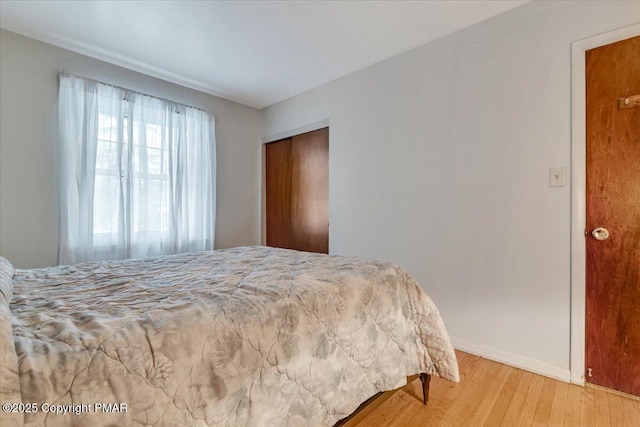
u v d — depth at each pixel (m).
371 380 1.21
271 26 2.11
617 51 1.56
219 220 3.43
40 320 0.80
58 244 2.36
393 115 2.51
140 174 2.72
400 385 1.31
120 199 2.57
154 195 2.81
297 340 0.99
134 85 2.76
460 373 1.78
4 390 0.54
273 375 0.90
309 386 1.00
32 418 0.55
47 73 2.31
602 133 1.60
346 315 1.17
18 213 2.21
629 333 1.55
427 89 2.30
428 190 2.29
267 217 3.82
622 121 1.55
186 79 2.96
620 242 1.56
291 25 2.10
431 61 2.27
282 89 3.22
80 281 1.26
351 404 1.12
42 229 2.29
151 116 2.81
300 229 3.41
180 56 2.53
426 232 2.30
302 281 1.19
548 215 1.76
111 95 2.56
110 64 2.62
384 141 2.57
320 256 1.79
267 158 3.83
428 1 1.84
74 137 2.38
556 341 1.73
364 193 2.73
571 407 1.46
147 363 0.70
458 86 2.13
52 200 2.34
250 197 3.72
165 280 1.26
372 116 2.66
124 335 0.72
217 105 3.39
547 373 1.75
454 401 1.50
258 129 3.81
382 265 1.52
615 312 1.58
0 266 1.17
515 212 1.88
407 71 2.42
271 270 1.41
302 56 2.52
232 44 2.34
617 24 1.55
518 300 1.86
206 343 0.80
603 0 1.59
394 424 1.34
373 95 2.65
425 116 2.31
